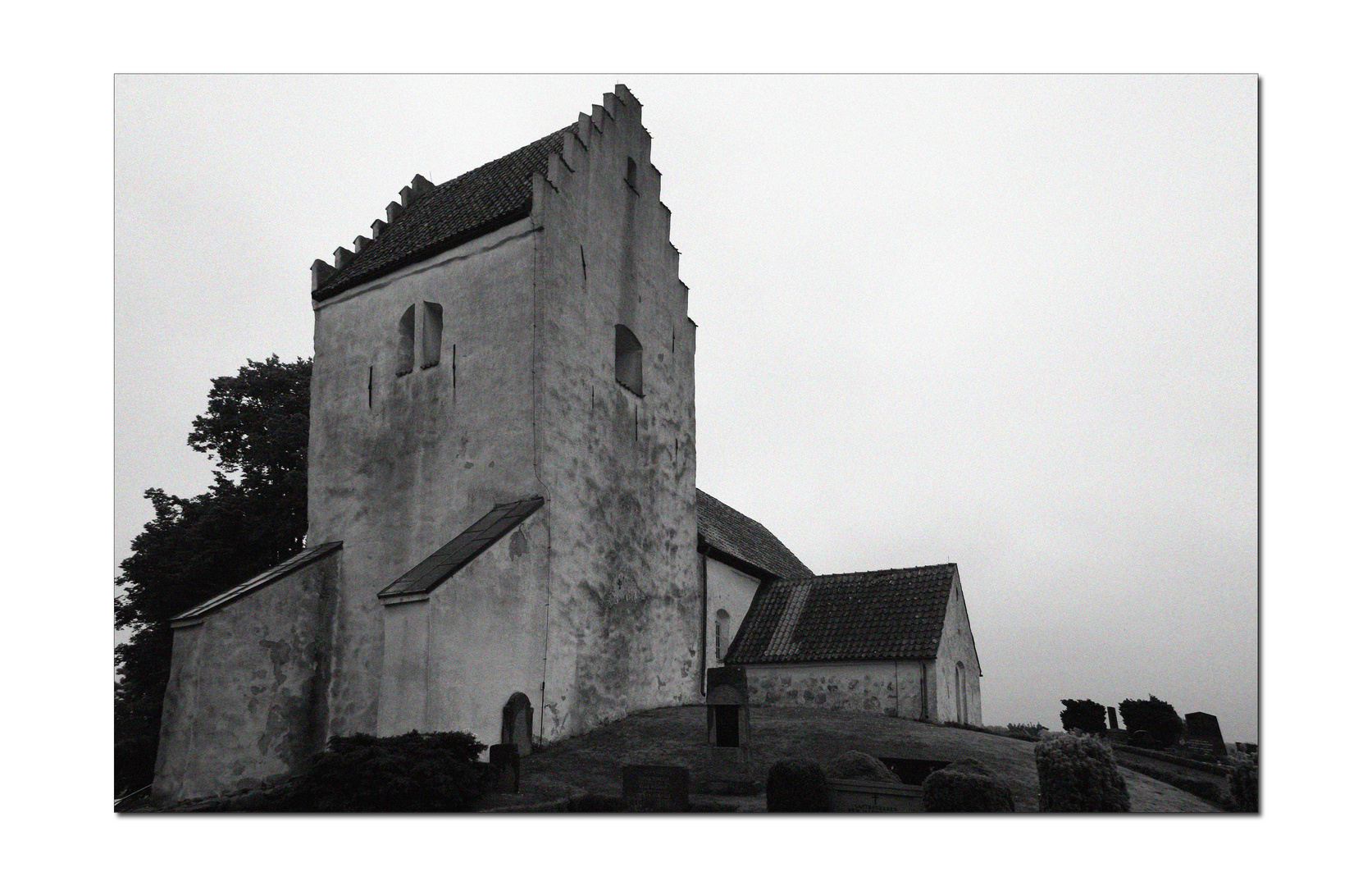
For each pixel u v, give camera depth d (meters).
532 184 19.45
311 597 19.70
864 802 12.59
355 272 22.16
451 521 18.94
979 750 17.06
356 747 12.74
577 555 18.92
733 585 26.14
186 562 25.08
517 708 16.12
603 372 20.81
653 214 23.95
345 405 21.48
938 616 22.91
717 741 15.85
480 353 19.38
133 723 25.14
